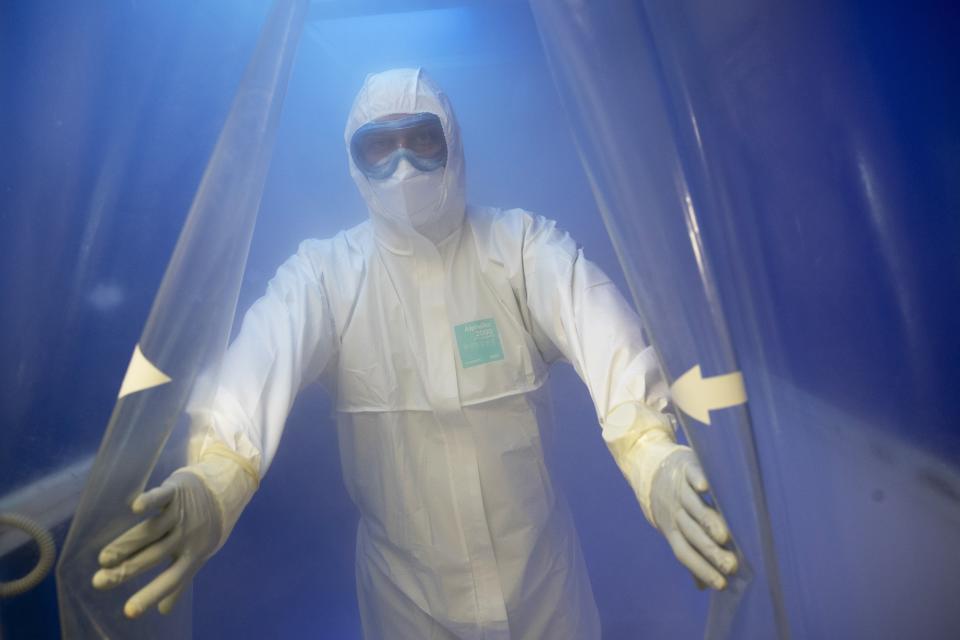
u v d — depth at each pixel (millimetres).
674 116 981
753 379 990
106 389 1262
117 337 1287
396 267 1676
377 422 1685
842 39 1075
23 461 1166
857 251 1082
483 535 1669
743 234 1051
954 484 1037
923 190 1070
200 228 1110
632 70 989
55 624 1152
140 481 1069
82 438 1228
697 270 928
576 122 1071
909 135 1069
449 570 1687
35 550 1122
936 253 1073
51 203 1240
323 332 1623
